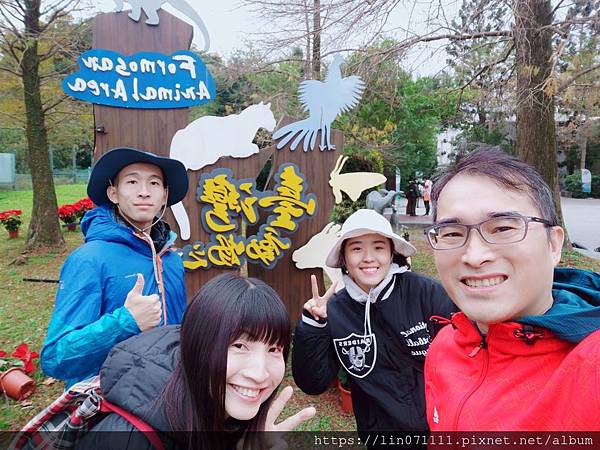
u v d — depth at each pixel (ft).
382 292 5.67
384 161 26.55
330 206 12.74
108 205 5.82
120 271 5.14
